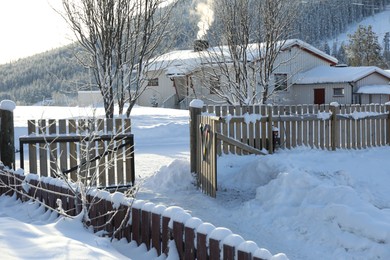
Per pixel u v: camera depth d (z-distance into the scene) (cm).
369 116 1462
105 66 1487
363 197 934
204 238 505
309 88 3950
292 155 1253
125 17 1591
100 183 1005
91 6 1569
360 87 3966
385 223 695
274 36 1881
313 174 1061
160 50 1852
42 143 977
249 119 1277
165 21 1734
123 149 1012
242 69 1870
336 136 1409
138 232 607
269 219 809
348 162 1248
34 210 755
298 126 1362
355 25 13662
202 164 1028
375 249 654
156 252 573
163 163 1419
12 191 847
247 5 1877
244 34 1855
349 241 685
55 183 728
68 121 999
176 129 2155
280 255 431
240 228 791
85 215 644
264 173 1050
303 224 763
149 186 1066
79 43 1582
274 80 2727
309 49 4066
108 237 636
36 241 523
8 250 484
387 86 3962
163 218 565
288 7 1945
